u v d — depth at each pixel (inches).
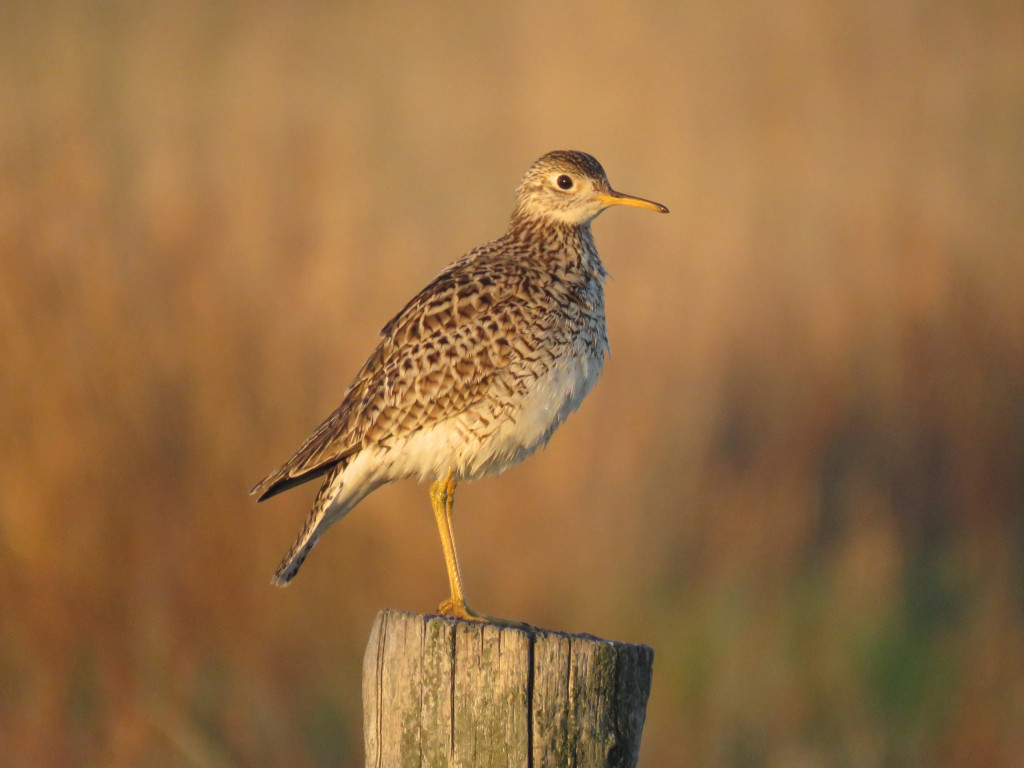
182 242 482.9
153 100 703.1
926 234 687.7
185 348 466.0
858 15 912.3
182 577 441.1
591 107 819.4
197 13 852.6
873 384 639.1
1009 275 677.9
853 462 619.8
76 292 460.8
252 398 466.9
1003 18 912.3
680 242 674.2
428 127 774.5
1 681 421.7
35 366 443.8
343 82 825.5
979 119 828.0
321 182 526.6
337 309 490.9
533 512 491.5
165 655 428.8
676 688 486.0
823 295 661.9
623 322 594.2
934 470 617.0
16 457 436.8
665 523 539.8
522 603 471.2
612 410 543.2
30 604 426.0
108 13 805.2
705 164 770.8
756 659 501.0
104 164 515.5
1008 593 552.1
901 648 519.8
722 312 649.0
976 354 639.8
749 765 453.1
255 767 418.6
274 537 452.8
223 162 543.2
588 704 208.8
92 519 436.8
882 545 568.1
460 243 636.7
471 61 878.4
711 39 900.0
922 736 479.5
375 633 221.3
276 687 434.3
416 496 472.4
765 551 557.3
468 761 209.5
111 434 447.2
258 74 786.8
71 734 414.0
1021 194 749.9
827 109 837.8
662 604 519.5
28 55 693.9
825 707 481.7
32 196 476.7
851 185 754.8
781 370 634.8
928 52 894.4
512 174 734.5
